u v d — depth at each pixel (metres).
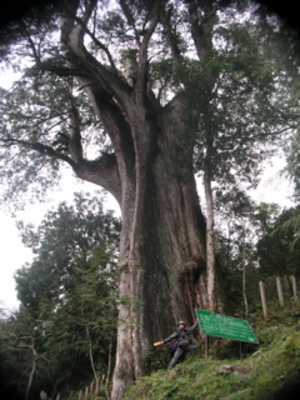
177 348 9.72
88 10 17.88
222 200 19.45
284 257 18.69
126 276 14.69
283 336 9.05
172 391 7.67
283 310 11.75
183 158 16.92
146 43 18.25
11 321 19.12
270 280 16.73
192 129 16.02
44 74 18.72
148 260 15.38
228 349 10.54
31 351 19.52
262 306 12.74
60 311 10.95
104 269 11.20
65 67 18.64
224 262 19.39
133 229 15.99
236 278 17.19
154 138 18.78
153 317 14.02
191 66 16.66
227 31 17.25
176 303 14.81
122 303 10.76
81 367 22.17
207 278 14.68
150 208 16.89
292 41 11.12
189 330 10.04
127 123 19.95
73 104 22.31
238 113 15.58
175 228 17.09
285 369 6.59
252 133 15.54
